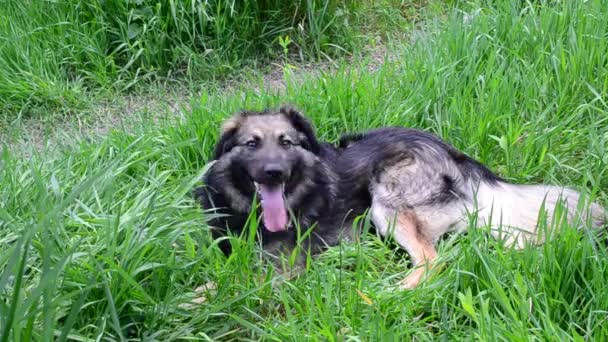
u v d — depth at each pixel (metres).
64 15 3.92
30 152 2.99
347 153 2.88
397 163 2.78
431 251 2.66
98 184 2.69
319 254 2.69
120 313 2.28
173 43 3.92
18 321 1.99
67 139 3.22
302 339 2.22
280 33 4.03
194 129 3.08
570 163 2.97
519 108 3.14
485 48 3.37
